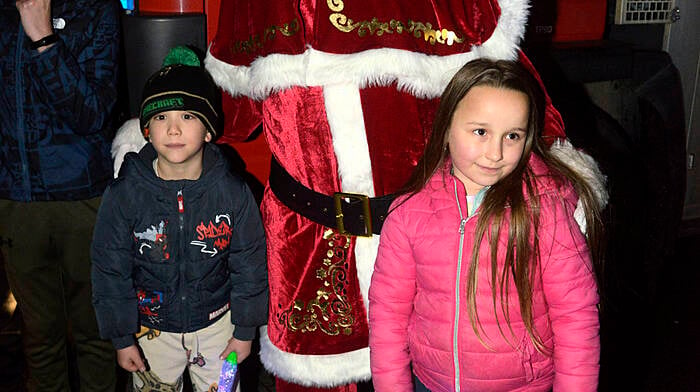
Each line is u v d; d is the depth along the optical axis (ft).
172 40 6.62
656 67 10.78
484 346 4.54
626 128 10.85
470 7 5.02
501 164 4.37
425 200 4.66
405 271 4.78
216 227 5.48
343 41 4.90
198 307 5.64
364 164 5.12
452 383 4.71
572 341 4.45
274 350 5.68
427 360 4.77
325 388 5.80
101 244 5.47
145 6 6.93
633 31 11.53
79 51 5.82
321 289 5.46
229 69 5.61
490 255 4.44
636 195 10.24
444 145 4.63
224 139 5.91
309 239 5.39
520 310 4.47
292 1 4.98
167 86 5.22
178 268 5.51
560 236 4.43
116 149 5.92
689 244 11.79
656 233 10.63
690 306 9.76
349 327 5.49
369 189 5.18
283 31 5.02
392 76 4.92
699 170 12.68
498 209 4.39
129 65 6.73
